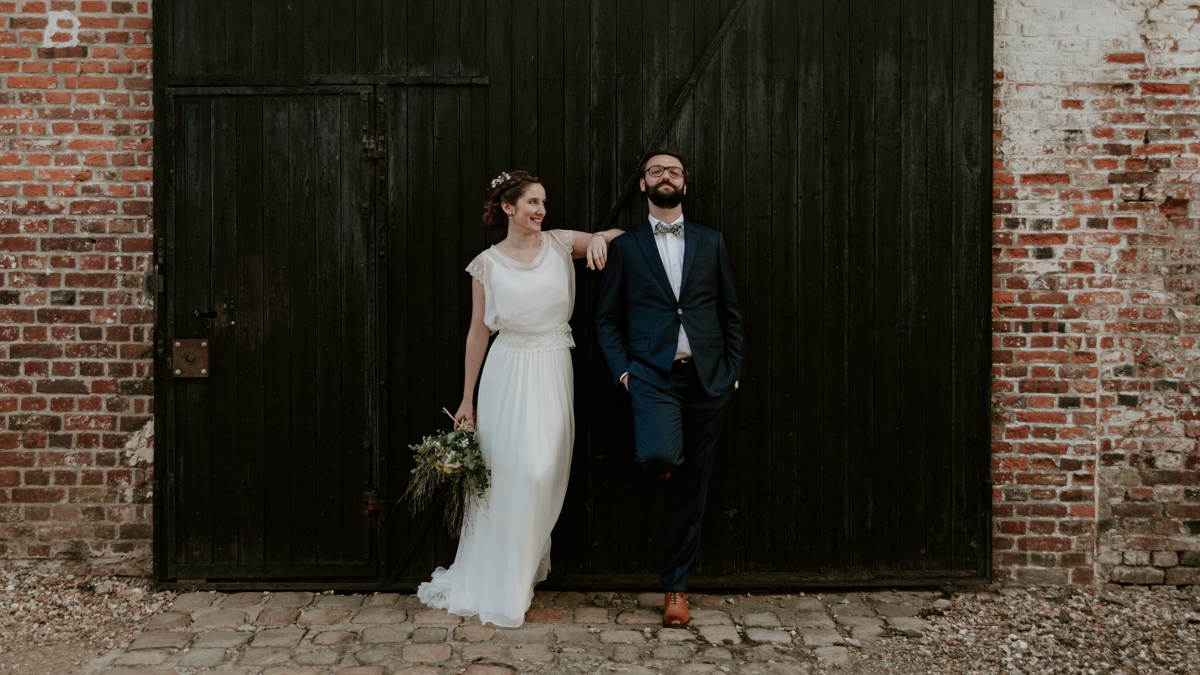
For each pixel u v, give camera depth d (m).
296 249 3.37
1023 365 3.46
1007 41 3.43
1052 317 3.45
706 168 3.38
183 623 3.07
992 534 3.46
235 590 3.39
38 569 3.46
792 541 3.44
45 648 2.86
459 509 3.33
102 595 3.33
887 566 3.45
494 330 3.17
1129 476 3.47
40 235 3.41
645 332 3.00
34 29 3.39
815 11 3.37
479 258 3.10
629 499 3.43
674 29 3.37
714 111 3.37
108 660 2.77
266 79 3.33
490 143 3.37
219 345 3.38
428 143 3.36
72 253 3.42
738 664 2.79
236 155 3.35
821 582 3.42
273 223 3.36
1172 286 3.44
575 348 3.42
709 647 2.91
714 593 3.43
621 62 3.37
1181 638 3.03
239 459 3.40
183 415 3.39
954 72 3.36
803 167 3.38
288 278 3.37
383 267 3.36
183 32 3.32
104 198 3.41
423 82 3.34
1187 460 3.45
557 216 3.38
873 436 3.43
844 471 3.43
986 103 3.36
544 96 3.36
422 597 3.29
